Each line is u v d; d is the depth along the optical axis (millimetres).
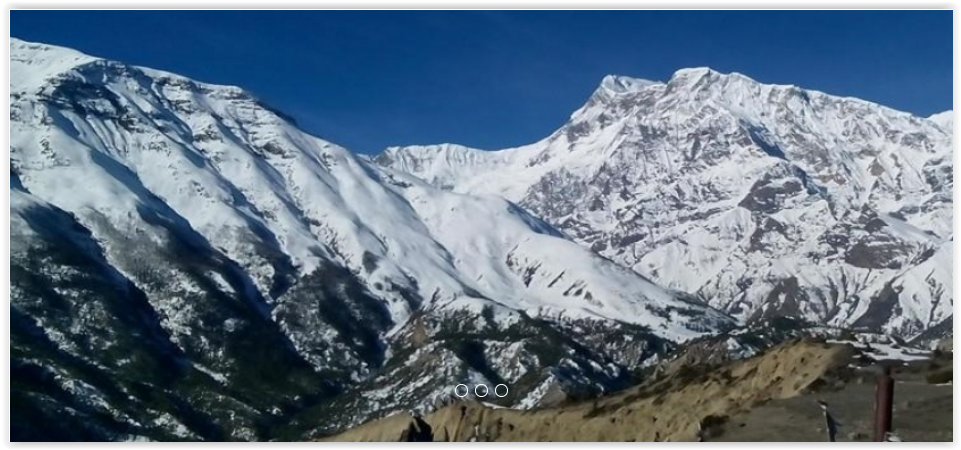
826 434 60875
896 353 84500
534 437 91812
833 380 75000
